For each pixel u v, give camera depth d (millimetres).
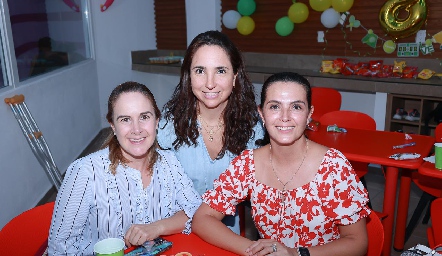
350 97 4723
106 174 1517
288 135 1382
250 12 5031
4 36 3234
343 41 4629
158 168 1612
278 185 1470
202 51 1615
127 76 5969
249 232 3094
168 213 1636
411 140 2795
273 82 1400
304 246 1460
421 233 3084
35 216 1611
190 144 1766
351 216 1401
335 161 1439
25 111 3227
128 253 1392
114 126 1498
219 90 1646
